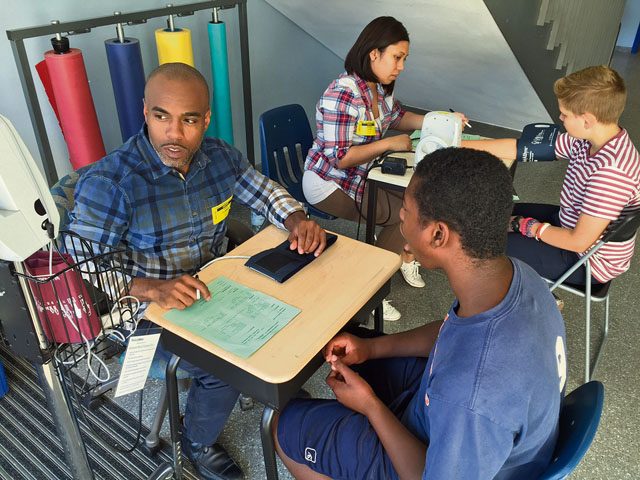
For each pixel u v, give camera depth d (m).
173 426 1.46
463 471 0.83
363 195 2.38
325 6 3.29
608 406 1.94
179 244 1.55
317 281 1.32
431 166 0.90
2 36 2.25
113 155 1.42
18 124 2.43
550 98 3.49
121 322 1.17
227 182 1.62
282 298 1.26
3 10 2.22
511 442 0.82
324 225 3.15
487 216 0.84
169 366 1.34
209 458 1.66
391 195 2.33
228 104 3.01
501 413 0.80
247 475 1.68
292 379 1.11
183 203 1.50
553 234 1.81
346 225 3.15
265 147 2.38
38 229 0.94
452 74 3.75
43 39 2.37
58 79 2.14
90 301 1.07
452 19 2.96
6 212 0.90
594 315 2.42
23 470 1.69
